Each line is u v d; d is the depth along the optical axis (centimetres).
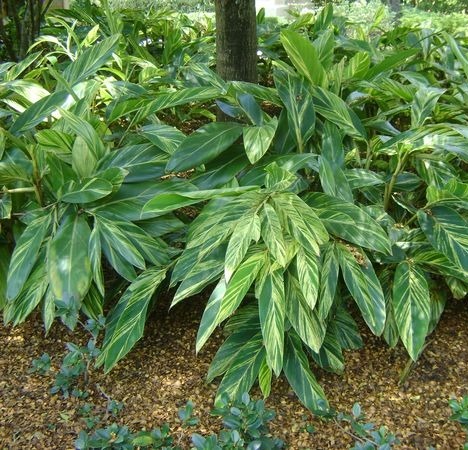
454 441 194
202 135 231
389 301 226
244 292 194
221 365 212
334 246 213
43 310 217
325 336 220
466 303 263
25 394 215
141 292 218
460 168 277
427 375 222
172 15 571
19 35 444
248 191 200
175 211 257
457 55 290
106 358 207
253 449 168
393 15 966
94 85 264
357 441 193
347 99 286
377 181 230
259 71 457
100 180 216
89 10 504
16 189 229
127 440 180
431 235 217
